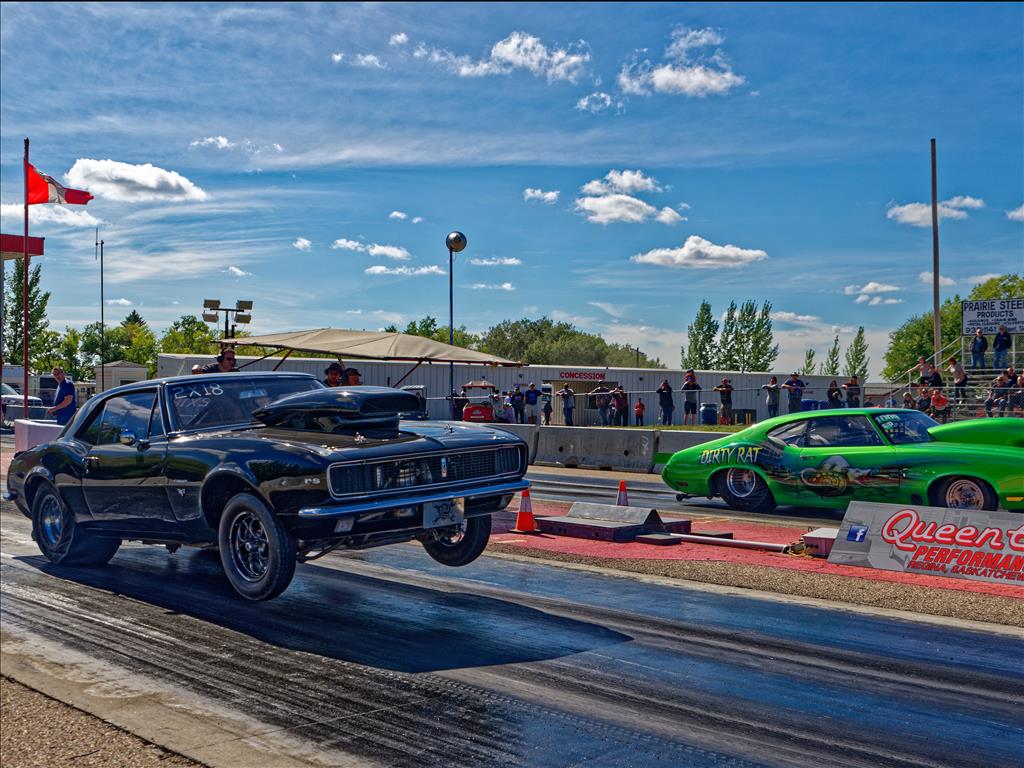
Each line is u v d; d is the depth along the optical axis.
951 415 20.23
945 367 30.45
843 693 4.69
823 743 4.05
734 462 11.50
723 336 83.75
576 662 5.23
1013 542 7.19
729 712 4.43
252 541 6.45
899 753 3.93
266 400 7.53
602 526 9.50
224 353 10.86
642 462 18.83
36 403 31.22
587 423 32.25
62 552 8.23
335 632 5.92
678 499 12.78
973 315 28.83
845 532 8.18
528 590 7.11
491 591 7.07
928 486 9.84
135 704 4.68
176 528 7.00
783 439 11.16
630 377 40.78
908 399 21.19
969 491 9.66
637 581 7.44
